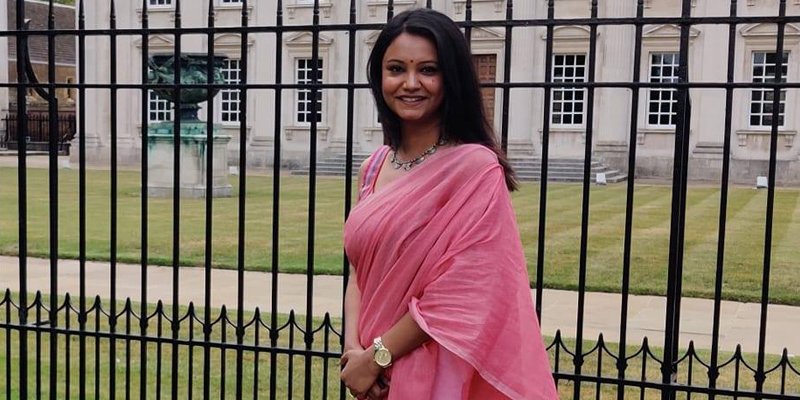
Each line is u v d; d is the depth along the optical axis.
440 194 2.59
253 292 8.77
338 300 8.41
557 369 4.25
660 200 19.30
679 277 3.62
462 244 2.53
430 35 2.73
